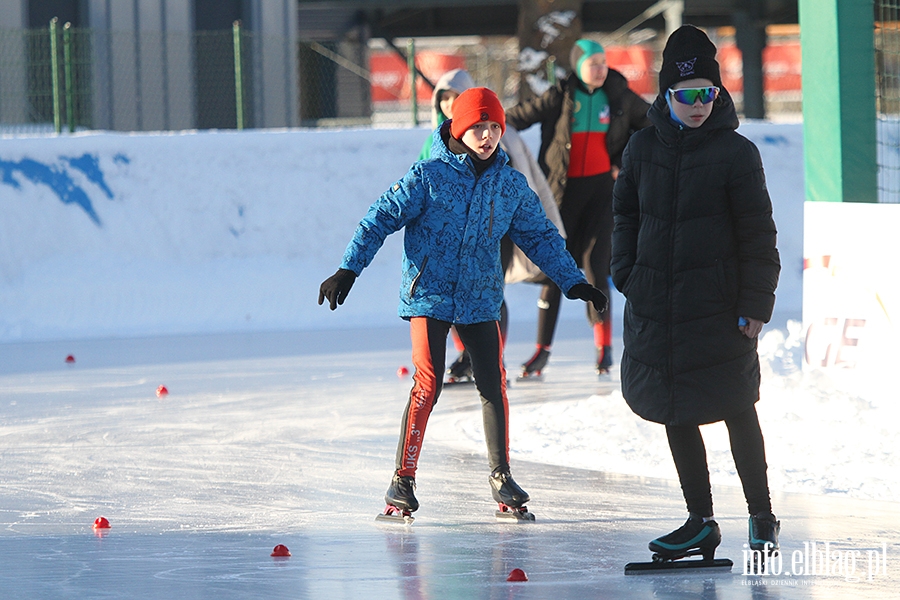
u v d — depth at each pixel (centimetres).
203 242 4469
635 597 1249
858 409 2119
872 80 2508
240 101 5444
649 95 11975
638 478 1861
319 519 1636
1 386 2967
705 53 1318
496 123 1605
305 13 9938
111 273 4322
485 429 1656
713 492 1739
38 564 1405
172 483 1873
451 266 1619
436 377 1631
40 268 4275
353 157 4728
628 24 9850
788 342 2975
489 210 1614
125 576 1350
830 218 2350
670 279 1339
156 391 2856
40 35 6016
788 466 1855
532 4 7488
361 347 3662
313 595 1269
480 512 1667
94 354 3588
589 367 3148
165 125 6831
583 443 2095
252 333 4116
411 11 10156
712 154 1319
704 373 1337
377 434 2288
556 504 1700
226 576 1348
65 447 2181
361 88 9988
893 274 2230
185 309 4297
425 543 1498
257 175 4612
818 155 2550
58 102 5159
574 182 2908
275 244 4531
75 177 4441
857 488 1731
